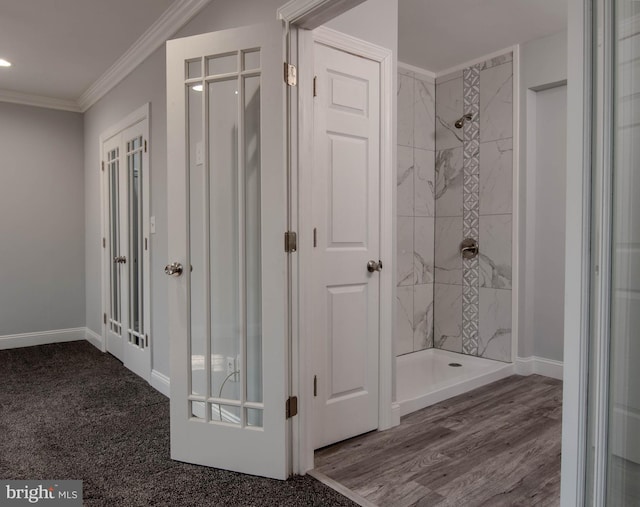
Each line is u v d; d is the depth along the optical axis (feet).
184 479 6.54
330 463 7.04
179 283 7.14
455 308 13.19
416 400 9.34
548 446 7.65
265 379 6.59
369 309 8.14
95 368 12.41
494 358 12.30
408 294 13.03
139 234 11.66
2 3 8.91
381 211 8.21
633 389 3.25
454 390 10.22
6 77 13.05
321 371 7.47
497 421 8.75
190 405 7.10
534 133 11.63
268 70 6.48
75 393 10.30
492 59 12.09
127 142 12.15
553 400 9.92
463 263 12.96
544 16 9.99
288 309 6.59
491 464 7.02
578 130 3.41
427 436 8.05
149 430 8.27
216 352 7.32
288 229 6.56
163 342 10.32
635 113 3.18
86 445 7.64
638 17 3.16
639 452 3.26
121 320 13.01
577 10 3.40
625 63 3.21
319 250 7.38
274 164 6.46
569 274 3.48
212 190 7.13
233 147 7.14
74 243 15.84
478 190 12.54
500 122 11.98
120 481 6.47
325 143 7.44
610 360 3.25
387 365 8.34
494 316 12.26
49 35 10.34
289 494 6.14
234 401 6.84
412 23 10.29
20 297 14.85
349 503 5.93
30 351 14.30
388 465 6.98
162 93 10.13
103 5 9.00
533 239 11.76
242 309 6.88
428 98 13.39
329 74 7.47
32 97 14.69
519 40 11.28
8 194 14.57
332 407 7.65
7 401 9.78
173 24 9.43
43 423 8.57
